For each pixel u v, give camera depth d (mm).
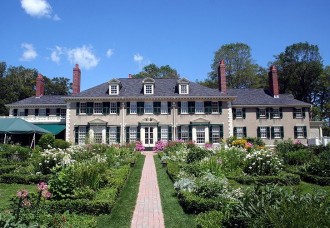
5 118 35094
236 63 64625
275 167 15219
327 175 14750
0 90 66938
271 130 41625
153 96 38812
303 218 5246
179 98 38875
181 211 9906
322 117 65500
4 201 10773
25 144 38969
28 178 14031
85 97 38625
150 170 19125
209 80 68500
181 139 37594
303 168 16281
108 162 17500
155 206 10656
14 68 75250
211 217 7723
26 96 68750
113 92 39406
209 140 38500
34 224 6402
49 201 9133
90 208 9336
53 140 31922
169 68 77875
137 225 8625
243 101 42469
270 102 42344
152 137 38438
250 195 6762
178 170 15812
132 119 38688
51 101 44281
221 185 10484
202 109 39062
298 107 42188
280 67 65812
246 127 41469
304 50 62969
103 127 38469
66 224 6922
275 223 5293
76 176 10531
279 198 6457
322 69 62812
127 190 13016
